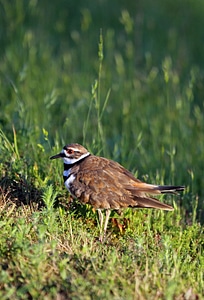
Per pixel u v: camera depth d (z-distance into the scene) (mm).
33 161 13820
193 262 11570
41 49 21938
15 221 11625
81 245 11422
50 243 10469
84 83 20453
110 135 18281
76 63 22594
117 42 25016
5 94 18188
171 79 21234
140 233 12453
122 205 11930
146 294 9875
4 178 12875
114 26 26531
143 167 16094
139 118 19047
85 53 23266
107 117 18719
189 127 18281
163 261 10977
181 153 17047
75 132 17312
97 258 10758
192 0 30891
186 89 19969
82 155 12578
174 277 10430
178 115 18172
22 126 14727
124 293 9789
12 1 25297
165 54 24500
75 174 12289
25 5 25875
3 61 21156
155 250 11633
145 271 10531
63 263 10117
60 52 23203
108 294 9531
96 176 12062
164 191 12148
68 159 12578
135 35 25547
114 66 22844
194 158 17188
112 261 10367
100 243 11602
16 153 13508
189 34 27469
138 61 23594
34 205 12336
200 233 12969
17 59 20531
